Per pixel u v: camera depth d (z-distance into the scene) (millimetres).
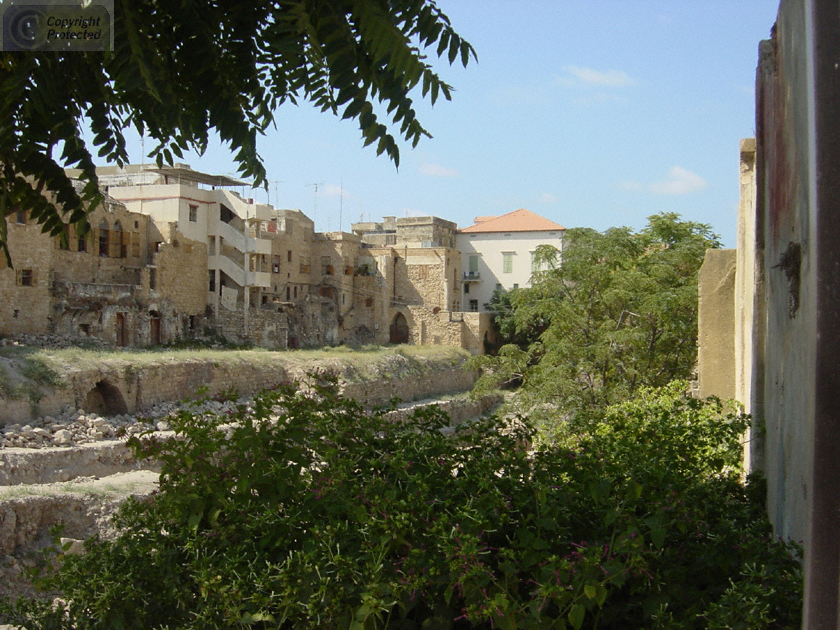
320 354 41375
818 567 3391
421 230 70188
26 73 4328
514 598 4578
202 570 4766
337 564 4555
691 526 5141
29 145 4887
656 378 25078
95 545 5672
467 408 42250
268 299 55656
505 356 29047
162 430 22828
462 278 71875
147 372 28484
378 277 64562
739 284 11570
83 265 40844
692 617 4320
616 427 7453
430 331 63500
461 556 4352
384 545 4805
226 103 5473
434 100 4633
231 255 52844
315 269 63344
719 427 7629
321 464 6168
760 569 4688
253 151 5742
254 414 6359
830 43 3453
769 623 4039
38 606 5520
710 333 12719
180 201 47281
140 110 5180
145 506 5910
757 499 7496
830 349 3424
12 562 14516
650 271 28094
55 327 36906
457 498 5410
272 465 5738
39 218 5375
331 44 4480
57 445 21375
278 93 5672
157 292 44312
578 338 27562
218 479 5809
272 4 5316
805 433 4848
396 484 5668
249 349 47844
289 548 5395
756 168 8688
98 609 4969
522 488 5492
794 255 5699
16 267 34531
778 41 7199
